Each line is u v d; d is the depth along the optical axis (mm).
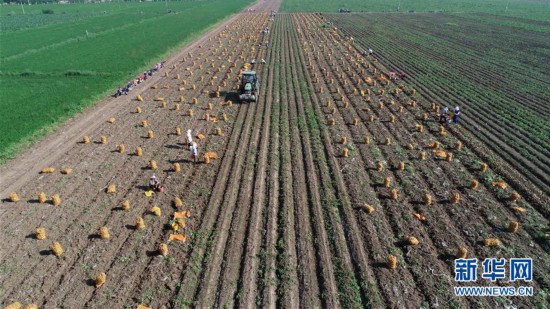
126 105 32219
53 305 12977
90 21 88375
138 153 23359
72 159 23156
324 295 13281
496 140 25234
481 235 16234
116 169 21891
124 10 116688
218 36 65250
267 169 21469
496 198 19016
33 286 13797
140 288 13672
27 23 86375
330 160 22469
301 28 74000
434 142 24141
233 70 42906
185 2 149375
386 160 22672
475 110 30766
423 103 32188
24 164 22672
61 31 72812
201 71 42688
